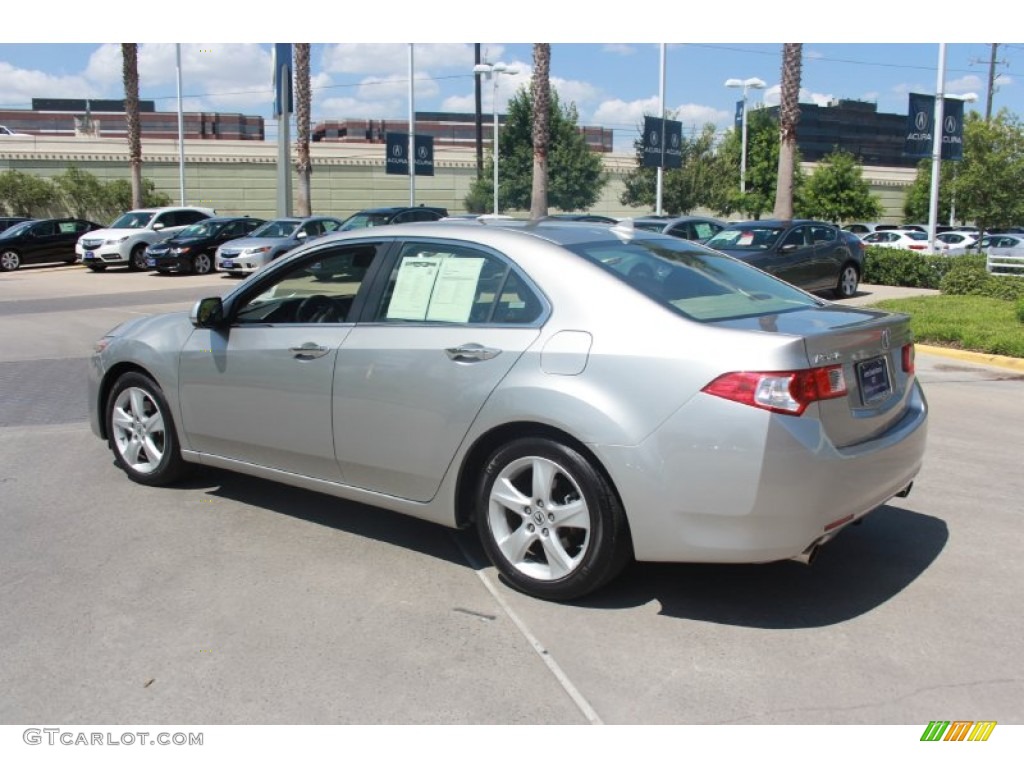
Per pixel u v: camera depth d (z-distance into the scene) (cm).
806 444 359
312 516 533
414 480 447
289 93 3070
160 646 374
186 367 539
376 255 476
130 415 590
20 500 561
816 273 1645
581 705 330
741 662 361
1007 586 432
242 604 413
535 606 411
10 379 963
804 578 443
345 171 4400
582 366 389
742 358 362
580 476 390
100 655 367
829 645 374
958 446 697
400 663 360
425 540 495
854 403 391
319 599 418
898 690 339
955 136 2186
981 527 514
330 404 470
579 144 4012
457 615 402
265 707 330
